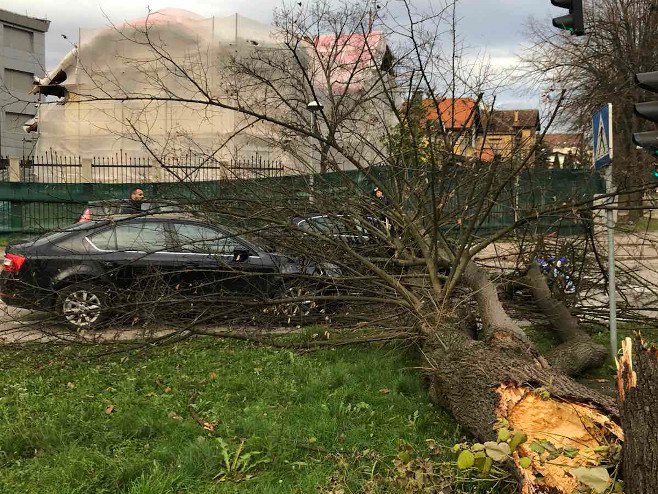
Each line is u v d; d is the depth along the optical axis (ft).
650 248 25.62
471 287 19.34
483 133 20.72
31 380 17.88
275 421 14.64
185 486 11.71
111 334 22.38
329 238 20.62
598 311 23.70
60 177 61.46
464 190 21.44
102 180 60.34
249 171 22.81
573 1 27.25
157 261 24.77
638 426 9.27
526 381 12.50
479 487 11.12
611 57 78.02
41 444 13.34
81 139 64.54
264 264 25.07
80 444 13.42
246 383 17.56
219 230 22.74
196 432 14.07
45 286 23.88
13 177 60.29
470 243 19.22
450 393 14.14
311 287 22.89
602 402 11.72
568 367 18.57
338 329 22.39
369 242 21.99
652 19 79.56
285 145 23.65
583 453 10.36
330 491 11.04
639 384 9.41
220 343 22.27
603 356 18.94
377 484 11.30
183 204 20.85
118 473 11.81
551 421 11.55
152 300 20.47
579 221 22.16
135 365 19.69
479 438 12.45
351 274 21.88
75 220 22.86
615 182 20.59
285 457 12.91
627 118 75.97
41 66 27.07
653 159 20.34
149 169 54.75
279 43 30.30
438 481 10.96
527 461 10.14
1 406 15.52
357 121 24.67
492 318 16.99
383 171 22.61
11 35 156.97
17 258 23.98
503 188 20.61
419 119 20.81
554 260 23.26
